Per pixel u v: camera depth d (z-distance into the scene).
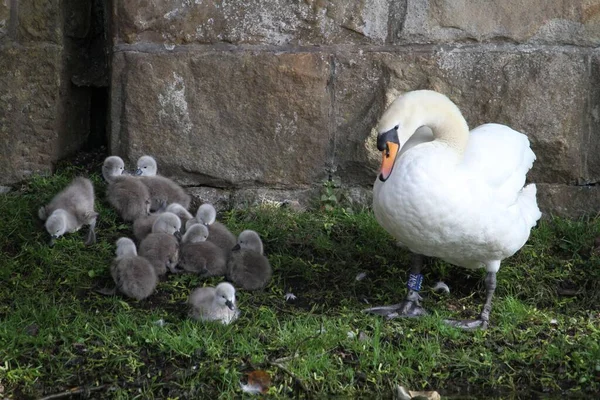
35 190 10.11
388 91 9.97
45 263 8.89
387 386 7.56
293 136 10.10
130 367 7.54
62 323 7.98
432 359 7.77
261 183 10.25
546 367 7.81
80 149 10.87
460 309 8.67
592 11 9.82
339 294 8.84
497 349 7.99
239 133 10.10
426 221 7.66
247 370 7.55
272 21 9.89
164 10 9.82
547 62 9.90
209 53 9.92
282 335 7.92
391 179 7.73
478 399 7.50
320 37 9.94
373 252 9.52
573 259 9.45
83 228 9.48
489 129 8.39
